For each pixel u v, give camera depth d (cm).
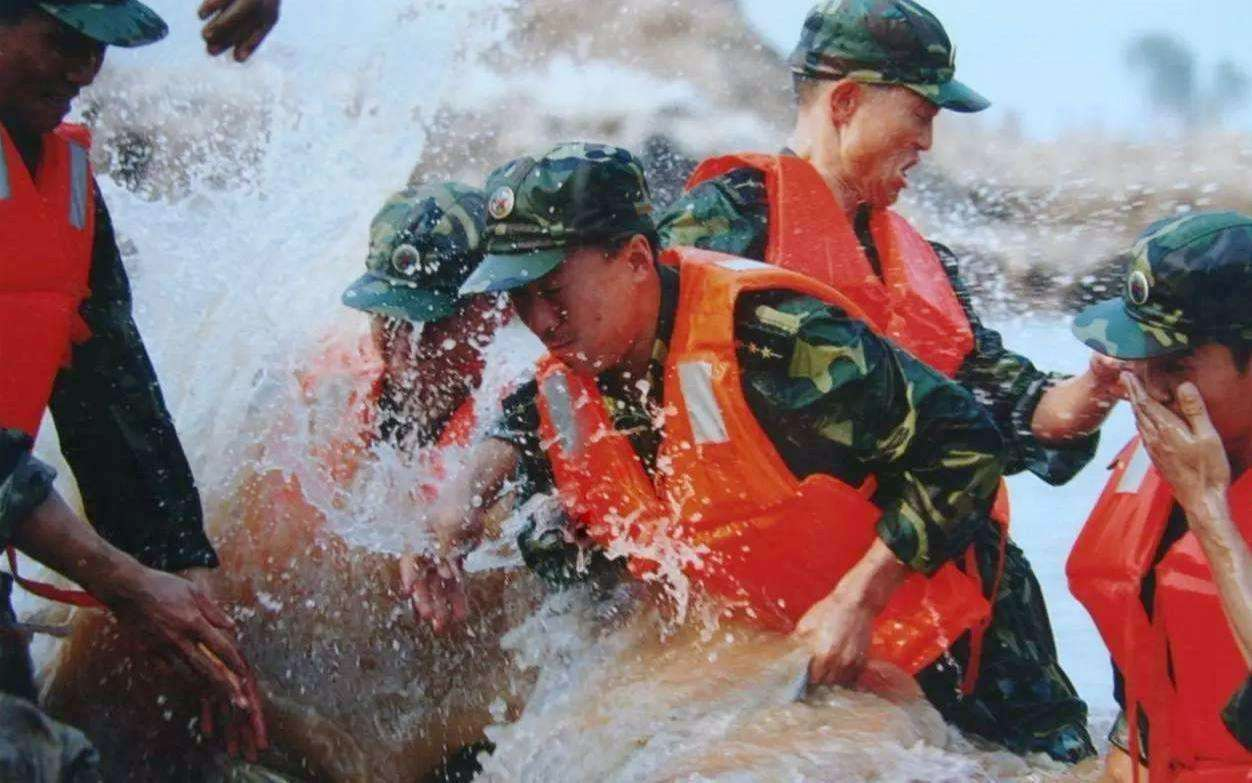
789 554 421
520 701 460
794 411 410
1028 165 1117
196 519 453
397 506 465
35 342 413
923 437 410
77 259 424
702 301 416
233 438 486
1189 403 381
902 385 411
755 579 428
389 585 465
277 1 464
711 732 413
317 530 468
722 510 421
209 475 483
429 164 1116
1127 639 404
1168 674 403
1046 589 631
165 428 449
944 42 494
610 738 423
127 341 445
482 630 466
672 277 425
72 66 412
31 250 412
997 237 1044
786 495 414
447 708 463
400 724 463
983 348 498
